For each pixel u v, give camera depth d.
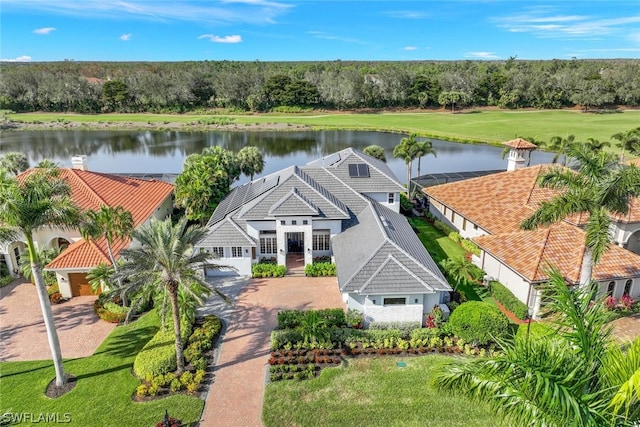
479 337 23.91
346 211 34.44
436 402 20.69
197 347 24.44
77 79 152.75
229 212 36.38
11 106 149.88
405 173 72.94
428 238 41.31
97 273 29.09
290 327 27.09
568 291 13.50
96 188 37.88
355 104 155.00
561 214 22.86
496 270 31.64
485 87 154.25
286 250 35.50
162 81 154.88
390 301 26.77
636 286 28.88
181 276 20.98
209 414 20.23
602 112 135.88
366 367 23.34
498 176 42.53
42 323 28.20
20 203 19.08
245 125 124.25
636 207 34.69
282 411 20.30
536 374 11.09
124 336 26.45
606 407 10.50
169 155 90.00
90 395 21.45
